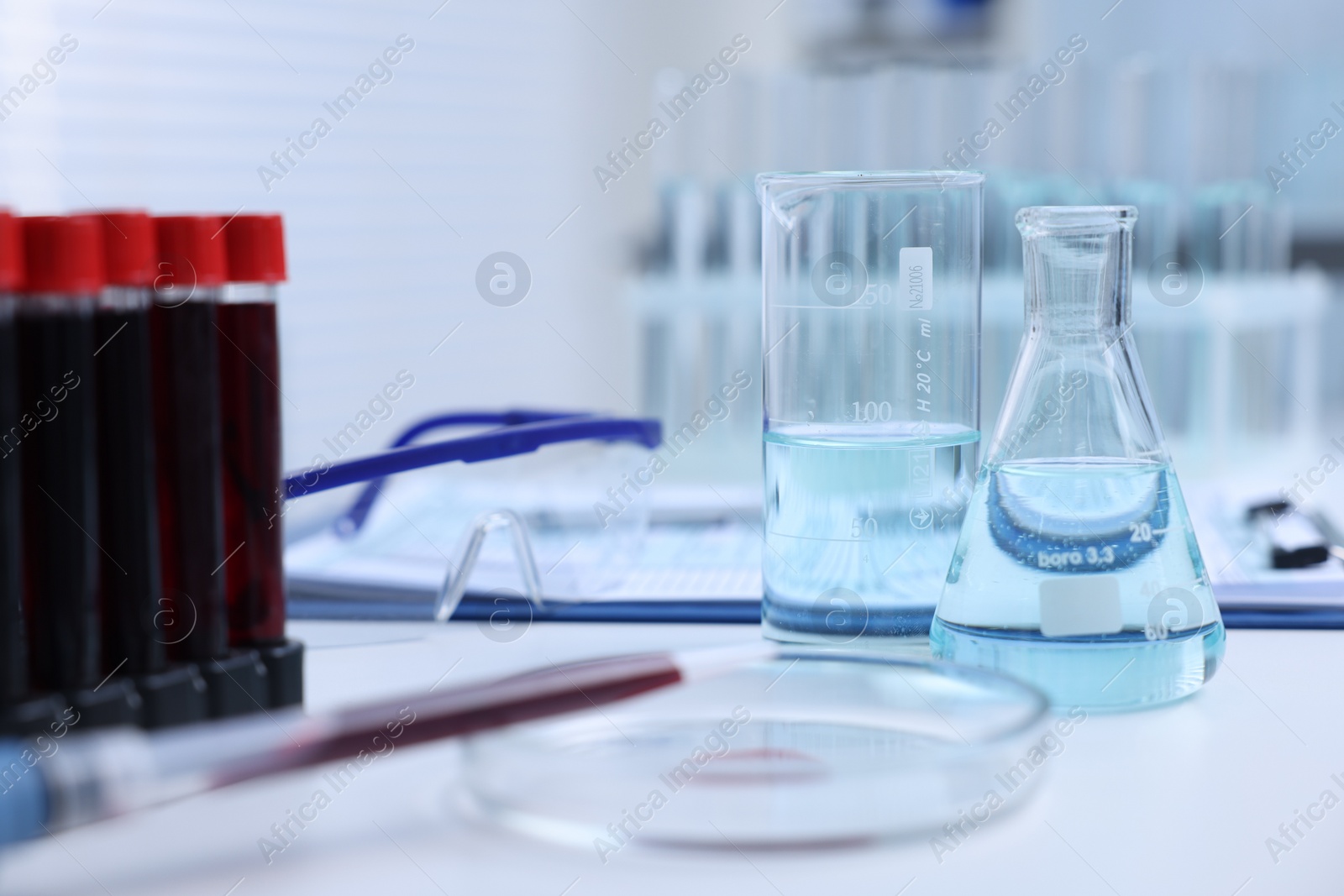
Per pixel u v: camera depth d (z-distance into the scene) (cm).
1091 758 60
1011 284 195
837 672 64
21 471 54
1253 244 203
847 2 305
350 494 117
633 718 61
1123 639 65
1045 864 49
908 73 216
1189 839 51
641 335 215
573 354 325
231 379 63
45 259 54
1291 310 202
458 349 294
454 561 88
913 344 73
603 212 326
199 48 229
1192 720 66
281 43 246
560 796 52
